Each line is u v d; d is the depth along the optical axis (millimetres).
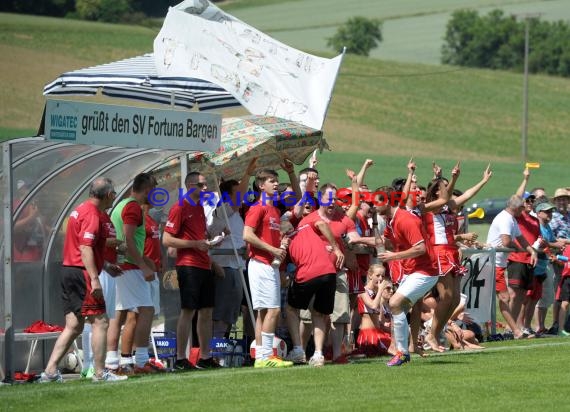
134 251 25453
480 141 186500
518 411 19359
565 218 39188
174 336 28922
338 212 28906
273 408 19641
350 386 22422
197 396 21125
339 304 27312
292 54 32750
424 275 26031
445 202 29156
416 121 194500
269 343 26688
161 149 27141
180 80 33875
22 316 27797
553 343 32594
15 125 148250
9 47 197500
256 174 32688
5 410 19750
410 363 26672
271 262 26547
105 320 24281
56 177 28188
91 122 25516
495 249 35344
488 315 35656
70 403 20484
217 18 32594
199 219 26891
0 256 26656
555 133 197750
